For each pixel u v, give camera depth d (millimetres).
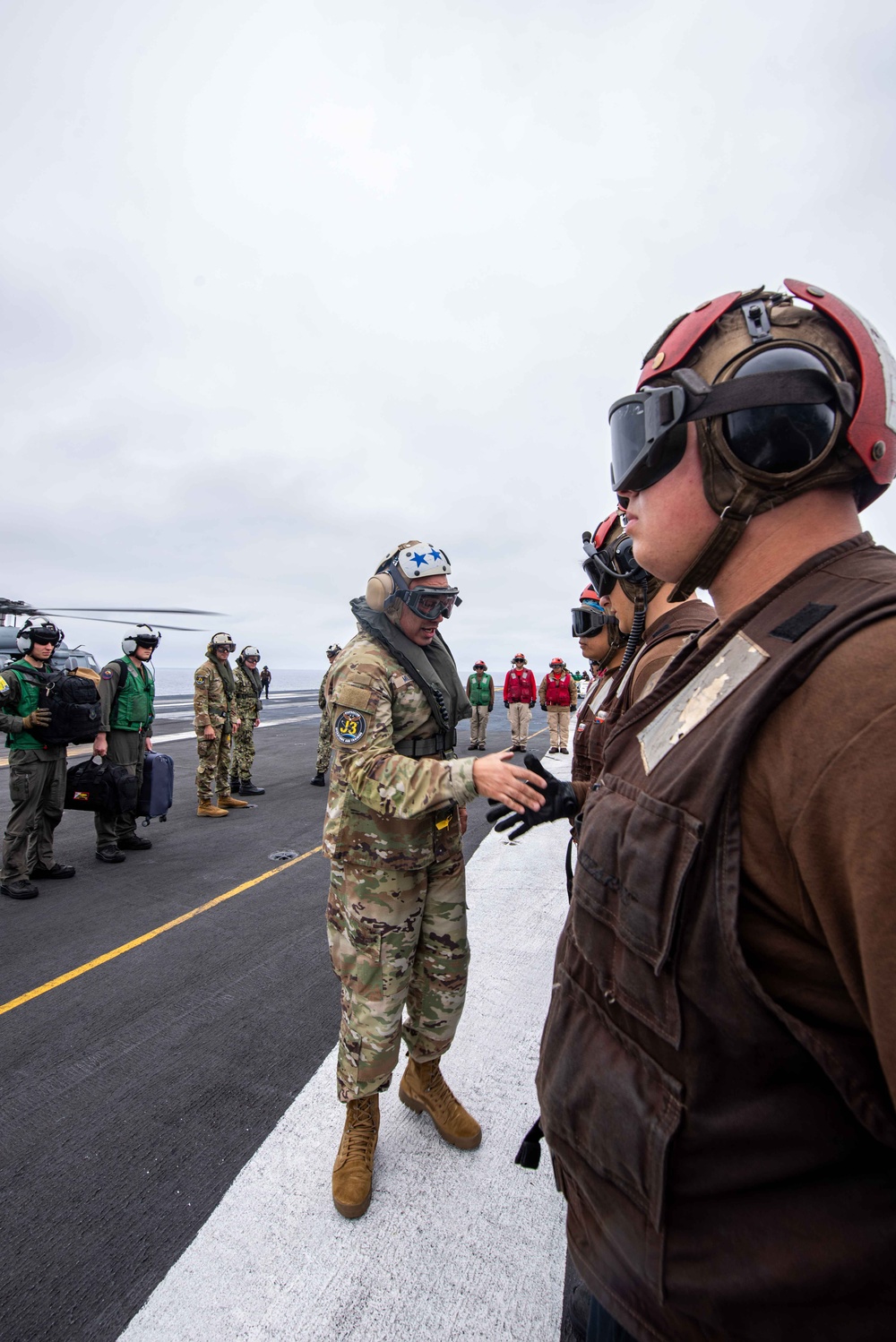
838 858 430
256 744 12508
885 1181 487
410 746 1779
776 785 470
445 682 1897
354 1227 1619
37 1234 1638
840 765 421
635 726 692
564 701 11500
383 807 1528
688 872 515
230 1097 2195
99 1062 2400
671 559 657
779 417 550
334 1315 1399
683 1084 537
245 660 7590
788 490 579
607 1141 608
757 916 503
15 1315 1421
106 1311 1429
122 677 5055
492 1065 2246
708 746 529
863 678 433
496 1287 1451
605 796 680
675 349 617
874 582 504
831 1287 474
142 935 3582
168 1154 1920
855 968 441
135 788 4953
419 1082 1938
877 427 556
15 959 3297
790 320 579
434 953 1854
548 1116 700
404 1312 1403
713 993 508
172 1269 1523
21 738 4234
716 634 610
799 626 515
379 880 1697
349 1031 1734
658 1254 552
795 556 587
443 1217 1644
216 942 3494
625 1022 606
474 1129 1887
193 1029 2631
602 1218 627
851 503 608
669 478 635
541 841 5238
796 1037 474
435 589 1713
